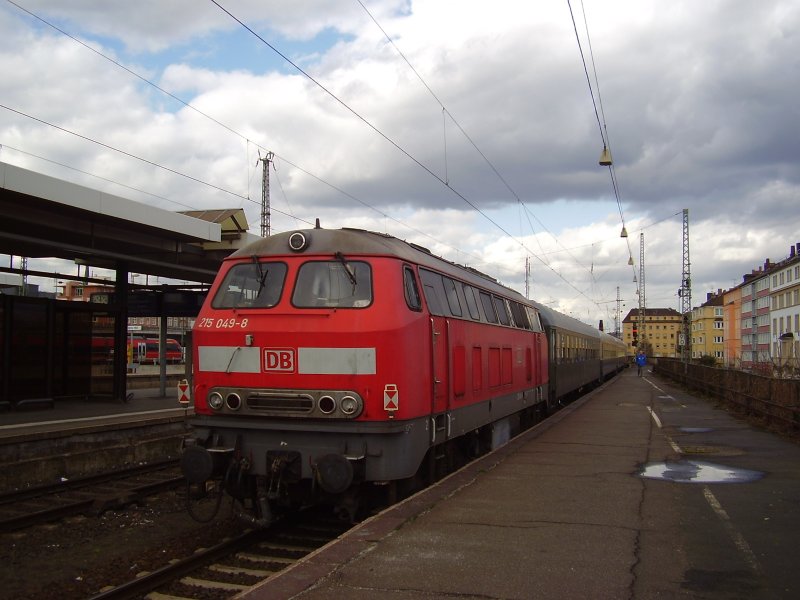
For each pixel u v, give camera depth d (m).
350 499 7.59
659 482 9.15
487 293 12.60
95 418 14.66
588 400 26.33
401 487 8.62
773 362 25.86
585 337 31.08
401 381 7.57
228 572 6.95
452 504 7.79
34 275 17.45
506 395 13.34
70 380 18.89
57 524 9.07
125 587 6.20
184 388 15.38
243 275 8.26
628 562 5.68
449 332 9.41
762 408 17.48
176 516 9.65
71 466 12.20
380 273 7.84
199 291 21.09
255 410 7.77
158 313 21.12
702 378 29.50
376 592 4.98
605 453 11.87
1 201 13.92
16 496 10.13
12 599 6.39
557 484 8.98
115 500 9.92
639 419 18.25
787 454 11.84
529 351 16.14
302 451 7.59
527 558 5.79
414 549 6.02
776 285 70.31
